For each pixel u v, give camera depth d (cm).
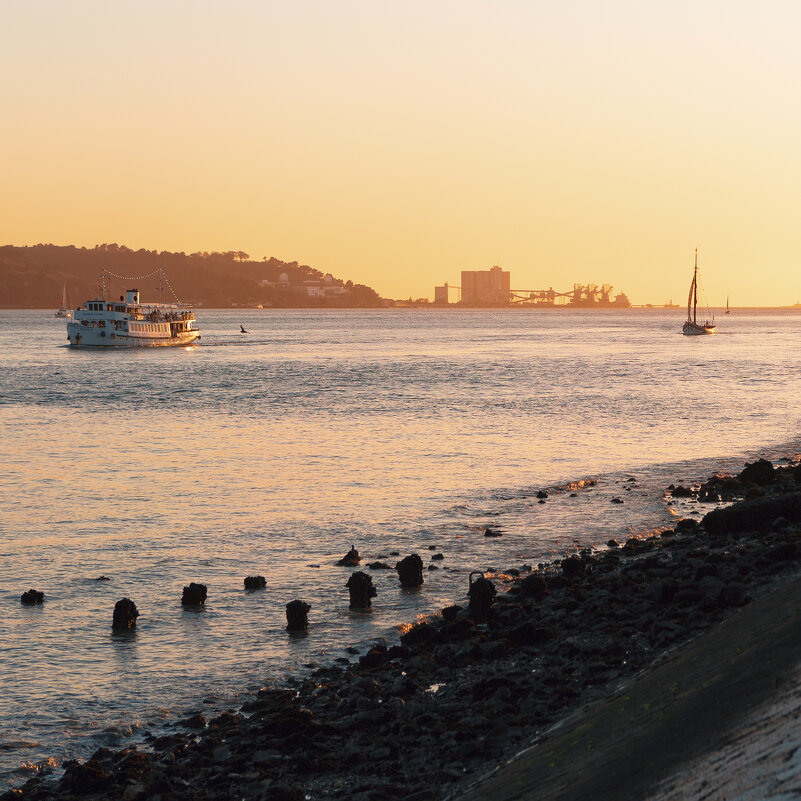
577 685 2047
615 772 1389
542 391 10306
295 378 12569
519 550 3684
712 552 3084
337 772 1838
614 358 16675
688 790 1189
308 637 2775
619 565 3177
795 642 1599
